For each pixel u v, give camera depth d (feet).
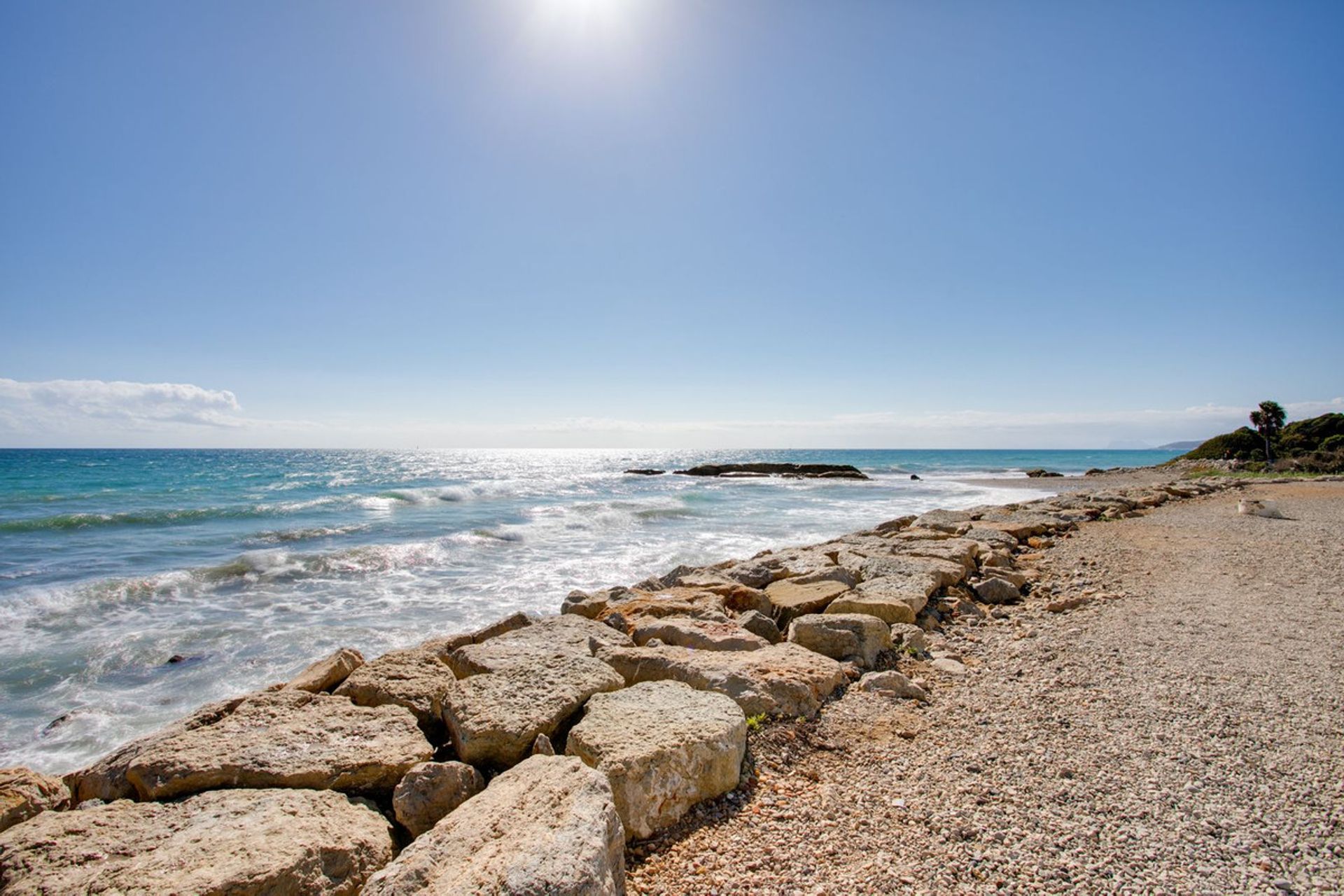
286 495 103.60
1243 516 55.21
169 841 9.78
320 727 14.06
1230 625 22.57
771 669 16.49
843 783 12.43
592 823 9.23
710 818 11.36
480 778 12.10
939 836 10.61
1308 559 34.55
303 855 9.47
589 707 14.11
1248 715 15.10
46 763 20.21
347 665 18.69
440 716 15.79
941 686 17.62
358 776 12.35
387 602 37.81
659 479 173.17
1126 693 16.57
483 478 159.94
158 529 66.03
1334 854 10.06
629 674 17.87
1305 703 15.76
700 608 24.27
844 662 18.97
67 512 75.56
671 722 12.80
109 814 10.66
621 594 28.63
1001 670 18.80
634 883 9.71
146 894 8.42
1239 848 10.23
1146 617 23.72
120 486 118.01
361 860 10.01
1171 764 12.88
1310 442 169.58
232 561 46.96
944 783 12.32
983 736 14.32
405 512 81.76
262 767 12.23
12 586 41.32
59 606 36.45
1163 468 189.16
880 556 32.45
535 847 8.66
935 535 40.88
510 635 20.15
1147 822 10.96
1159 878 9.55
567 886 8.06
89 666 27.78
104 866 9.20
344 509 85.92
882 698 16.48
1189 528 47.19
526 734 13.12
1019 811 11.30
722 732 12.42
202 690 25.62
